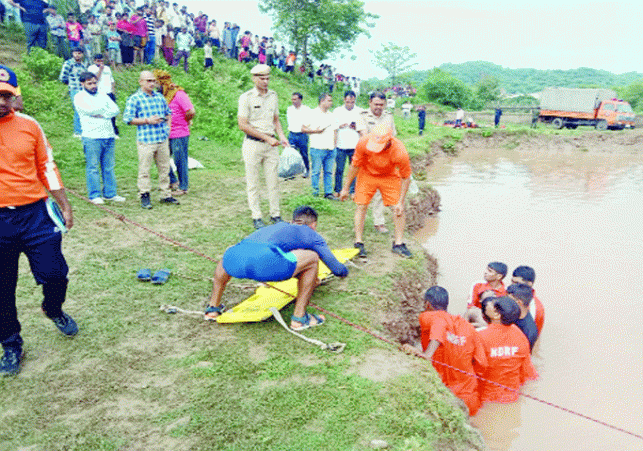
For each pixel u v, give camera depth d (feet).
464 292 23.07
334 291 18.06
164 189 27.53
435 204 37.70
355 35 106.42
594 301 22.80
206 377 12.48
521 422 14.84
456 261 27.17
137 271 18.72
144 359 13.23
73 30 50.47
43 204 12.17
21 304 15.81
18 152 11.40
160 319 15.35
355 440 10.46
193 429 10.67
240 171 40.37
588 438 14.17
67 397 11.64
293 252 14.30
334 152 30.42
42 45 50.11
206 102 57.67
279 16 101.09
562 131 94.99
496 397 15.69
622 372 17.44
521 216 37.17
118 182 31.76
